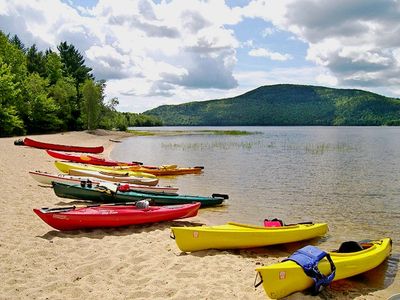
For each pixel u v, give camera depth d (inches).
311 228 282.0
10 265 197.0
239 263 223.3
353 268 206.2
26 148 810.2
